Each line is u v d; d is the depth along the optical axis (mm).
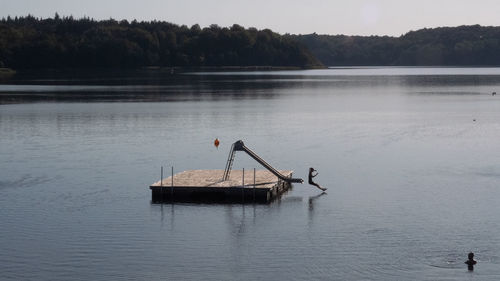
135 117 94938
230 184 46188
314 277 32656
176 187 45438
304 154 63625
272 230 39375
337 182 51375
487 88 181125
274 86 186125
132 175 53562
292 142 71188
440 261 34312
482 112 104938
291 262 34469
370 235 38344
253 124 87312
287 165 58219
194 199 45812
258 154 63562
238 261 34625
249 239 37844
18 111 103500
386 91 165500
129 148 66562
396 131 80625
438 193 47625
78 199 45781
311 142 71188
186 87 178250
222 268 33750
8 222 40531
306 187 49719
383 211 43094
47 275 32781
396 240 37438
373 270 33344
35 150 65250
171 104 118750
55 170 55312
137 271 33344
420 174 54062
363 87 184875
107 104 117875
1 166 56938
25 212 42594
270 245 36875
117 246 36625
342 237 38031
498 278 32188
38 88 171375
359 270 33375
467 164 58188
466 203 44812
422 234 38375
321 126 85562
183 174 49656
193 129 81688
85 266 33906
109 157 61406
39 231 38875
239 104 119562
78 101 124938
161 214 42344
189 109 108188
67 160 59812
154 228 39594
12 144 69125
